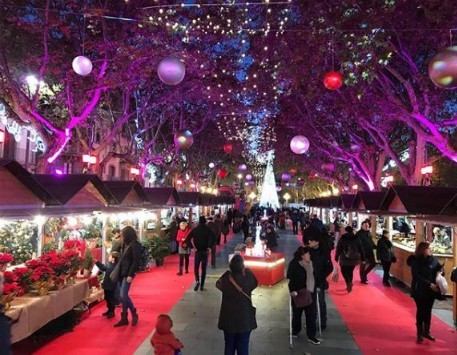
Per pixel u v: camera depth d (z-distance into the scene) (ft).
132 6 48.55
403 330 29.63
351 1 31.42
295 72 43.93
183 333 27.81
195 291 41.04
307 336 26.91
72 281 29.73
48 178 37.40
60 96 53.83
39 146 89.92
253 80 62.23
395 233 63.62
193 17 49.26
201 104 93.86
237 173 173.17
